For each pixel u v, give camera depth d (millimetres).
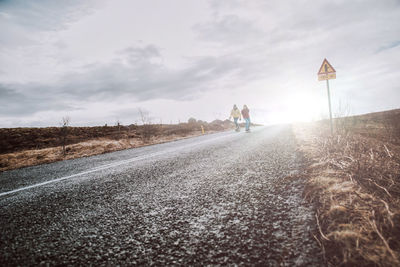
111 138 13961
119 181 2891
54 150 8938
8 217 1833
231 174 2744
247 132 12359
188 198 1999
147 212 1754
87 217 1737
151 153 6055
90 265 1098
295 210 1499
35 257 1196
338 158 2582
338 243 1041
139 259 1123
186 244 1226
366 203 1377
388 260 875
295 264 961
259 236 1227
